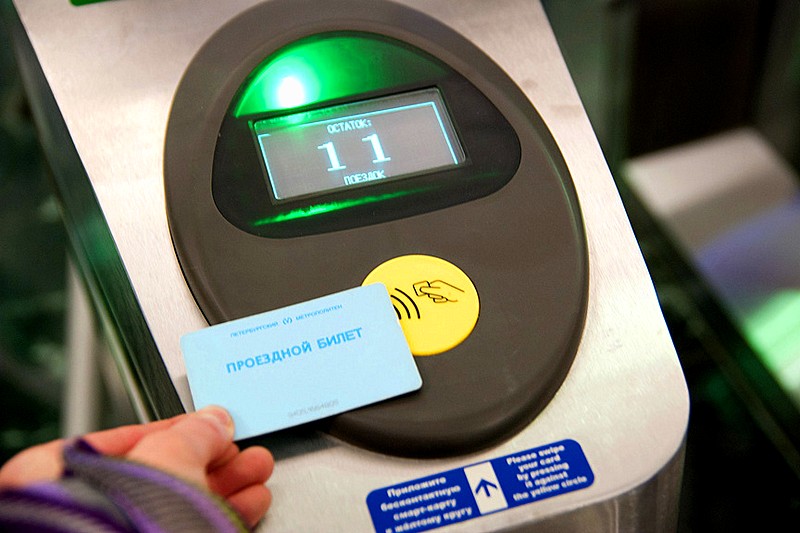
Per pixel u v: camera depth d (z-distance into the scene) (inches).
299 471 24.6
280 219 27.6
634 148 48.0
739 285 43.7
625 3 43.7
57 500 19.2
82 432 45.2
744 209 46.2
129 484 19.6
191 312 26.7
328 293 26.5
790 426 40.1
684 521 38.1
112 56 31.0
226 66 30.3
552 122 30.9
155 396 28.5
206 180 28.1
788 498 38.9
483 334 26.1
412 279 26.8
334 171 28.6
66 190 35.7
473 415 24.9
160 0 32.2
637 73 45.8
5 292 50.8
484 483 24.3
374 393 25.0
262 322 25.9
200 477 22.3
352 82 30.3
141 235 27.9
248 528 22.2
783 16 43.4
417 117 29.9
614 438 25.2
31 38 31.4
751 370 42.0
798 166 46.4
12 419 48.0
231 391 25.0
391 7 32.0
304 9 31.5
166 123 29.7
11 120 50.8
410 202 28.2
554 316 26.5
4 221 51.9
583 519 24.4
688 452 39.9
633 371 26.3
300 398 24.9
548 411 25.6
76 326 47.9
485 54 31.7
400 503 24.0
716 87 46.4
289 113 29.5
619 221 29.0
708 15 43.8
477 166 29.0
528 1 33.2
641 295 27.7
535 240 27.7
